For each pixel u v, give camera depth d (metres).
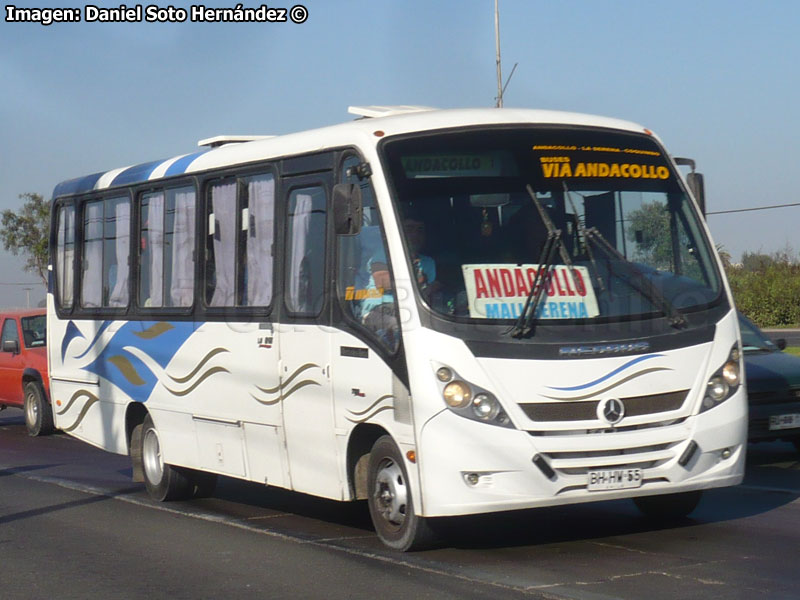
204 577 8.03
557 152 8.49
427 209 8.07
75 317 13.23
